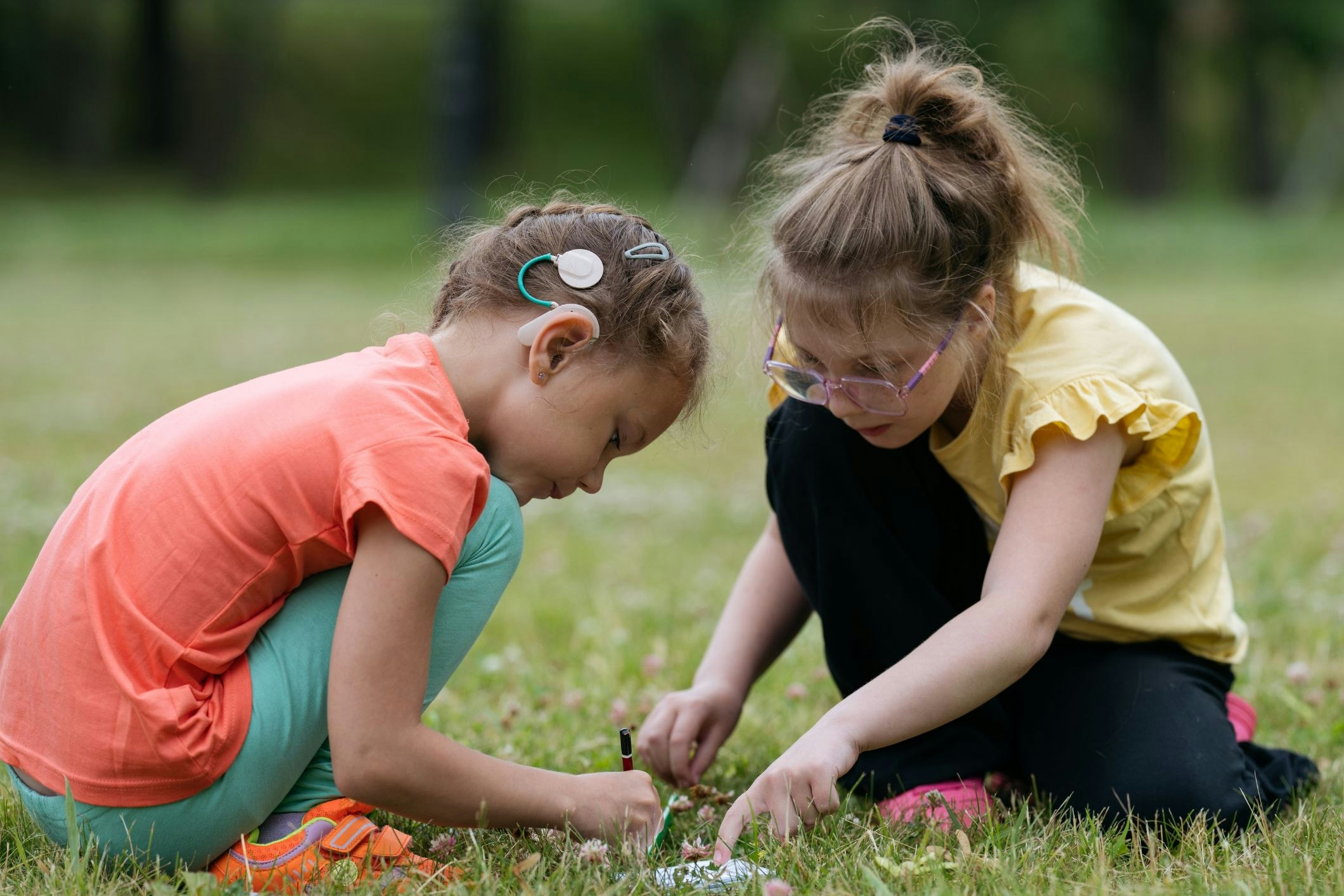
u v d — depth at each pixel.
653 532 7.04
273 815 2.58
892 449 3.11
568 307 2.55
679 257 2.77
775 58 39.19
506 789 2.57
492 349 2.62
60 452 8.77
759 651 3.45
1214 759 2.90
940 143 2.94
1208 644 3.26
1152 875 2.52
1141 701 3.03
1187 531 3.19
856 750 2.67
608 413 2.63
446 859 2.71
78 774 2.47
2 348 14.60
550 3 51.66
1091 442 2.87
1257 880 2.46
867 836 2.72
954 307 2.82
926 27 3.50
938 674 2.70
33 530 6.29
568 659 4.52
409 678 2.42
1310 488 8.01
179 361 13.79
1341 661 4.29
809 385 2.92
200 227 29.89
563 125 43.06
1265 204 42.50
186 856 2.53
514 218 2.77
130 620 2.44
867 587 3.10
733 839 2.67
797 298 2.81
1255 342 16.55
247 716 2.46
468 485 2.44
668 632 4.83
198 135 37.66
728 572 6.00
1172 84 44.62
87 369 13.08
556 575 5.90
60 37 39.38
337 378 2.56
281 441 2.48
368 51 46.03
